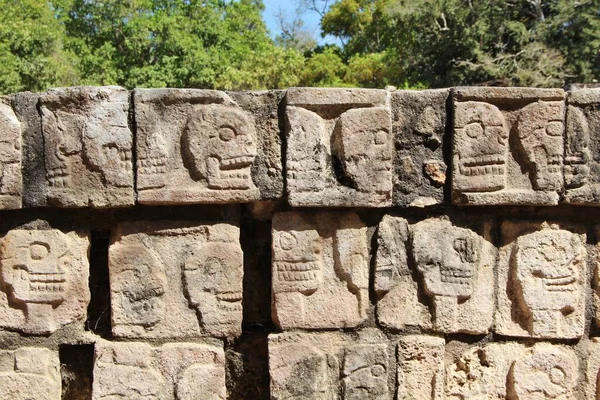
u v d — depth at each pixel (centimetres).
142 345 243
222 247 244
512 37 1214
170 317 244
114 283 243
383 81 1405
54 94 234
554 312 246
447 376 249
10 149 235
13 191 236
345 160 238
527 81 1113
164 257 244
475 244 247
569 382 247
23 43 1227
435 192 245
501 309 249
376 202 239
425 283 246
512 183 241
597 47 1091
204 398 243
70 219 245
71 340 246
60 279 242
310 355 244
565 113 240
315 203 237
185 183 236
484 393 248
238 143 236
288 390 244
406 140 244
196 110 235
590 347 251
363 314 246
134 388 242
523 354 248
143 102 234
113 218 246
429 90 245
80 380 252
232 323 245
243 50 1684
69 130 235
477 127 239
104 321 253
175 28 1541
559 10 1141
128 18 1581
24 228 244
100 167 235
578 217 251
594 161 241
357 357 246
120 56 1555
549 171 239
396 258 247
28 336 245
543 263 247
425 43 1280
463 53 1238
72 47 1520
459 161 239
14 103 238
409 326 249
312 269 244
